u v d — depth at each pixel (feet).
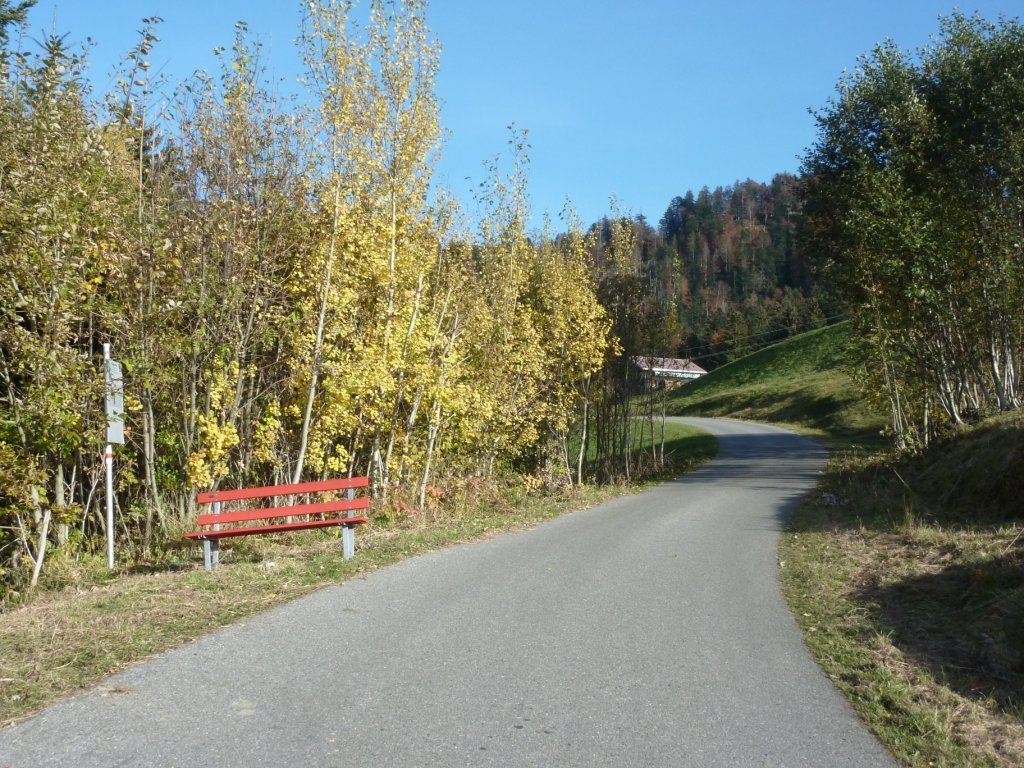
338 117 48.80
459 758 15.23
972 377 67.26
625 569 34.32
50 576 37.37
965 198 64.59
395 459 59.31
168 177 44.68
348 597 28.35
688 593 30.12
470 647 22.49
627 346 96.12
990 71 71.72
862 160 70.38
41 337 37.47
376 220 52.26
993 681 21.17
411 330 56.39
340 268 50.42
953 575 30.73
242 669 20.18
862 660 22.57
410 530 46.21
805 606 28.94
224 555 38.60
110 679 19.31
